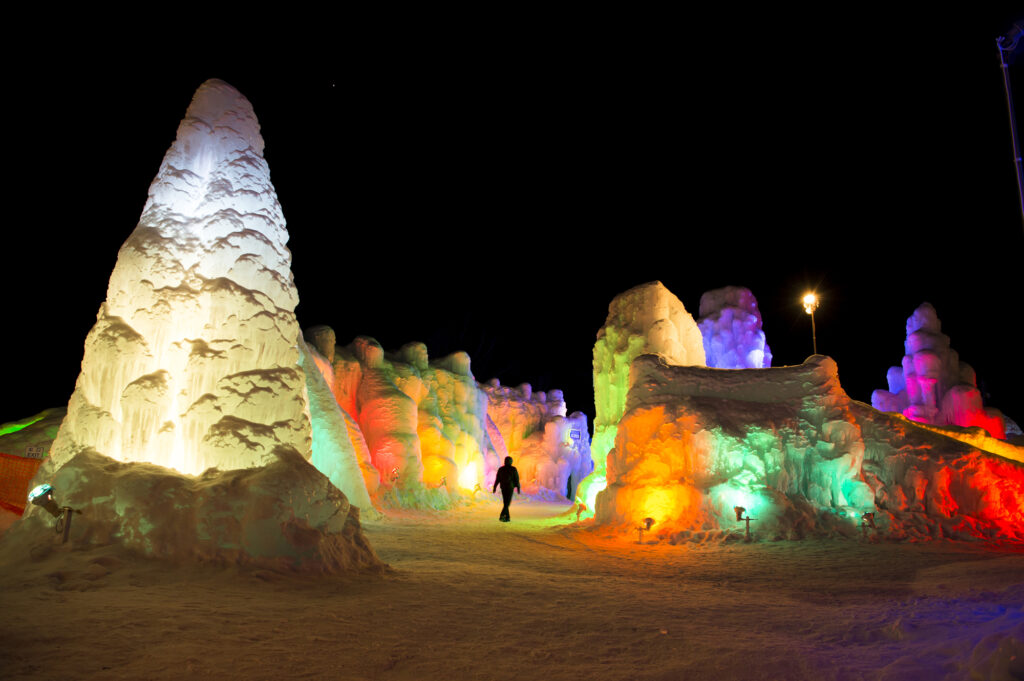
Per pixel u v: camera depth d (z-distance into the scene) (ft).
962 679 12.74
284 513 22.75
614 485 42.32
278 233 30.81
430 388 63.10
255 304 27.48
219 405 25.75
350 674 13.66
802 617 20.04
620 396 51.16
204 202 28.68
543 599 21.61
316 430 40.81
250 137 30.81
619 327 52.60
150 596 18.49
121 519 22.47
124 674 12.58
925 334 66.39
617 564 30.63
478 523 46.09
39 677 12.07
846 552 34.01
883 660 15.51
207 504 22.36
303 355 42.65
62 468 23.82
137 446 25.14
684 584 25.98
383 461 49.78
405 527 40.78
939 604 21.68
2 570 20.94
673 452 40.55
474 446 64.90
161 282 26.96
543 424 86.99
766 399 43.47
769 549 34.76
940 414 64.34
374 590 21.50
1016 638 12.03
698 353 54.54
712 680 14.17
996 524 40.55
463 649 15.89
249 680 12.84
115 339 25.93
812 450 41.16
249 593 19.65
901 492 41.06
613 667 14.99
